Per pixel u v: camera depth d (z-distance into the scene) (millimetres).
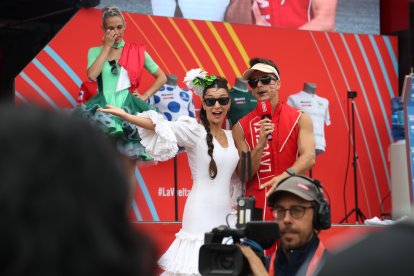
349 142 12906
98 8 11266
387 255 1279
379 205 13039
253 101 11422
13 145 1141
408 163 11258
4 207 1126
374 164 13055
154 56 11703
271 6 12555
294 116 7180
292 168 6875
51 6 11805
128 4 11695
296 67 12680
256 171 7086
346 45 13062
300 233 4320
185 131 6824
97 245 1152
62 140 1160
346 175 12820
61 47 10961
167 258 6965
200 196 6875
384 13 13891
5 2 11891
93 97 10031
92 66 10156
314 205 4340
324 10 12938
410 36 13562
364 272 1279
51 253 1130
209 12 12117
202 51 11992
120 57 10352
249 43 12344
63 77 10953
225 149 6949
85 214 1154
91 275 1143
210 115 6977
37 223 1132
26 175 1136
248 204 4383
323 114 12570
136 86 10352
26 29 12320
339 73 12977
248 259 3584
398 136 13016
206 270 3541
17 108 1173
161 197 11406
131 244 1185
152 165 11359
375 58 13266
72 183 1153
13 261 1120
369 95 13164
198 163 6902
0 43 12422
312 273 4285
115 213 1180
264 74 7219
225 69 12117
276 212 4398
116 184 1181
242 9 12352
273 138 7117
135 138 9570
